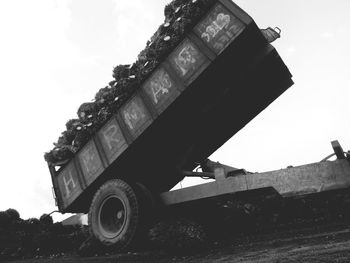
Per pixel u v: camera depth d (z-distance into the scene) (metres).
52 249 7.26
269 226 4.66
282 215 4.79
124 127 5.82
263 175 4.82
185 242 4.33
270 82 5.73
